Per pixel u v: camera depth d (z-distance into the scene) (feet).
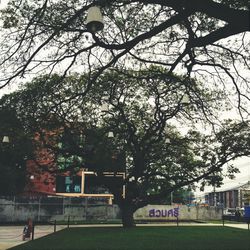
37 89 39.99
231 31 33.86
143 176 115.75
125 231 92.79
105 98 73.10
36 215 139.54
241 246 60.90
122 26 45.29
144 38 36.27
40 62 38.17
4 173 147.43
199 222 158.71
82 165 105.09
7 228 112.06
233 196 424.87
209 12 32.63
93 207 146.82
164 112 92.17
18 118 40.45
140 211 167.22
